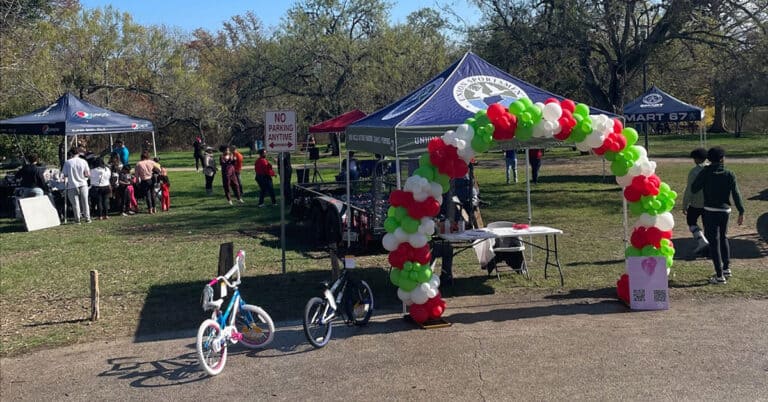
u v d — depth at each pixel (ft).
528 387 17.83
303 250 40.11
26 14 91.25
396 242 23.89
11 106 92.53
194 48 215.92
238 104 149.18
